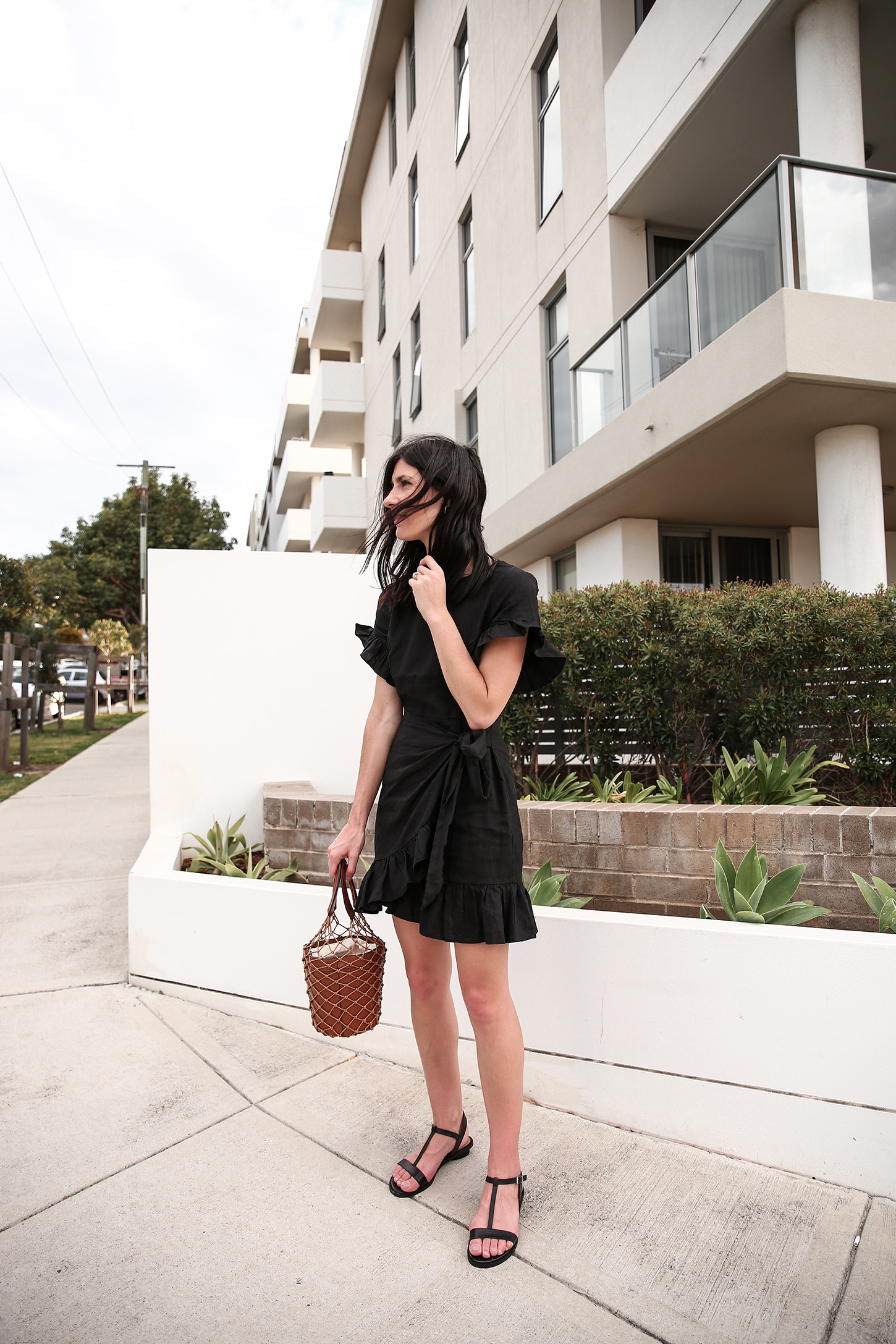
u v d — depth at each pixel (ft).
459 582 5.72
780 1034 6.46
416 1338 4.76
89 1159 6.63
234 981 9.53
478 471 5.83
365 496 57.77
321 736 14.28
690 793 13.01
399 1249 5.56
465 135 38.55
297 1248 5.56
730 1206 5.99
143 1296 5.11
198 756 13.73
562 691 12.89
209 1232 5.73
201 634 13.79
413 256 47.96
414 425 47.11
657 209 25.52
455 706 5.81
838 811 9.15
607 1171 6.48
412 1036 8.29
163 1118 7.27
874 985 6.12
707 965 6.75
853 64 18.31
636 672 12.48
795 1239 5.60
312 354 78.79
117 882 15.53
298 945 9.04
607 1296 5.08
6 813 23.80
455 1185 6.31
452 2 39.60
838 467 18.88
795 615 12.09
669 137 22.24
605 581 27.25
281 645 14.14
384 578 6.32
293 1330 4.83
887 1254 5.42
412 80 47.78
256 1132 7.04
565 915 7.45
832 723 12.22
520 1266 5.37
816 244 16.66
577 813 10.14
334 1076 8.09
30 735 53.88
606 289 25.80
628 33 26.14
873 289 16.88
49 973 10.73
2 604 49.06
